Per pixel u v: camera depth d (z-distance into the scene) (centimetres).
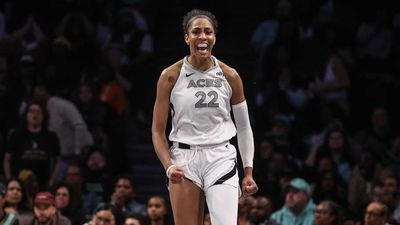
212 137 1341
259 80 2781
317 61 2764
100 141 2555
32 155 2366
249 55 2997
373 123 2689
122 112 2717
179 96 1345
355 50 2958
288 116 2692
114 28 2891
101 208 2003
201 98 1339
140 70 2830
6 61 2753
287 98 2705
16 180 2089
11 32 2928
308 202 2122
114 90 2712
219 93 1345
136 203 2273
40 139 2383
